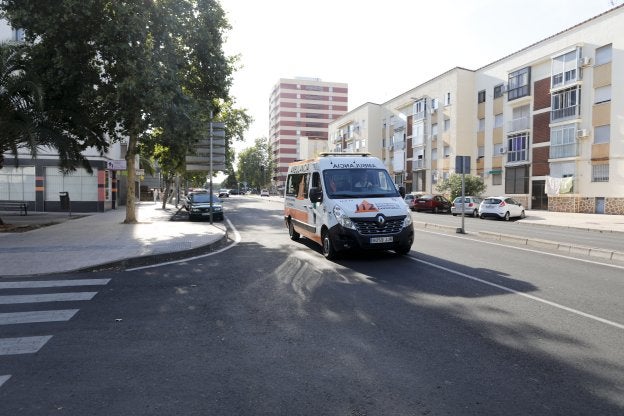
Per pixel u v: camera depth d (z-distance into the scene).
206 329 4.87
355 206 9.18
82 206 27.55
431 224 17.89
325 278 7.59
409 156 53.59
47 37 14.11
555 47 33.53
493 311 5.54
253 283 7.20
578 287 6.89
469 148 43.34
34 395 3.31
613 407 3.13
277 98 124.31
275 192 121.25
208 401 3.22
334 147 79.81
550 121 33.69
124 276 7.79
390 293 6.50
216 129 17.70
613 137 29.03
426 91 48.62
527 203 36.19
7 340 4.51
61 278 7.61
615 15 28.92
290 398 3.26
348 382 3.53
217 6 17.05
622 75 28.47
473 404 3.17
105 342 4.46
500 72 39.56
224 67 18.03
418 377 3.62
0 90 14.34
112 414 3.03
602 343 4.40
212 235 13.23
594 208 30.39
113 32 13.22
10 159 26.69
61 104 15.21
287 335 4.66
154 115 14.05
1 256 9.27
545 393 3.34
